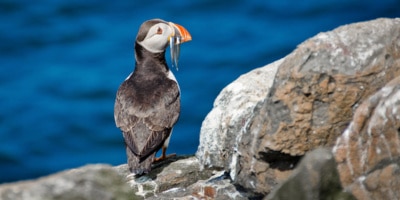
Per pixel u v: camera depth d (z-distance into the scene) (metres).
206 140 11.93
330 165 8.87
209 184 11.13
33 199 7.93
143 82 13.38
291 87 9.62
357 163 8.92
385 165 8.88
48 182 8.07
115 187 8.30
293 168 9.88
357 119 8.99
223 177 11.43
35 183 8.06
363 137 8.94
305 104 9.59
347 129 9.03
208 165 11.98
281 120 9.66
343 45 9.69
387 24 9.90
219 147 11.62
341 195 8.86
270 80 11.84
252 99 11.48
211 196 11.00
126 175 12.46
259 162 10.02
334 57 9.62
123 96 13.16
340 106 9.58
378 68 9.59
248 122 10.32
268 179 10.02
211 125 11.85
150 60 13.67
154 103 12.94
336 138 9.64
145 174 12.31
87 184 8.14
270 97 9.81
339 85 9.55
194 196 11.17
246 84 11.80
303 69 9.60
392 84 9.10
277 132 9.67
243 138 10.27
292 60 9.73
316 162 8.84
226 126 11.44
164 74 13.60
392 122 8.84
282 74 9.73
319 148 9.26
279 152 9.74
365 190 8.87
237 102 11.55
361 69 9.57
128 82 13.48
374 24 9.91
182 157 12.96
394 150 8.84
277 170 9.95
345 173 8.91
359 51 9.66
